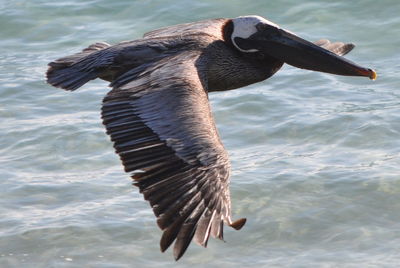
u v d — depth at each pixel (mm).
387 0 19781
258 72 10656
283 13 19797
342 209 13258
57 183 14062
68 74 9406
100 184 14016
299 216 13133
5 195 13758
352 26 19172
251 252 12430
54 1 20609
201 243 7164
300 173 14070
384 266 11961
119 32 19406
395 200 13375
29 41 19219
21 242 12680
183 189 7441
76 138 15297
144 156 7707
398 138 15023
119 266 12195
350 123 15438
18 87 17109
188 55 9367
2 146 15219
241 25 10586
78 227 12914
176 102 8156
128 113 8180
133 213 13234
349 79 17016
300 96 16438
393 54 18094
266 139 15227
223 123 15703
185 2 20203
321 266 12055
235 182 13891
